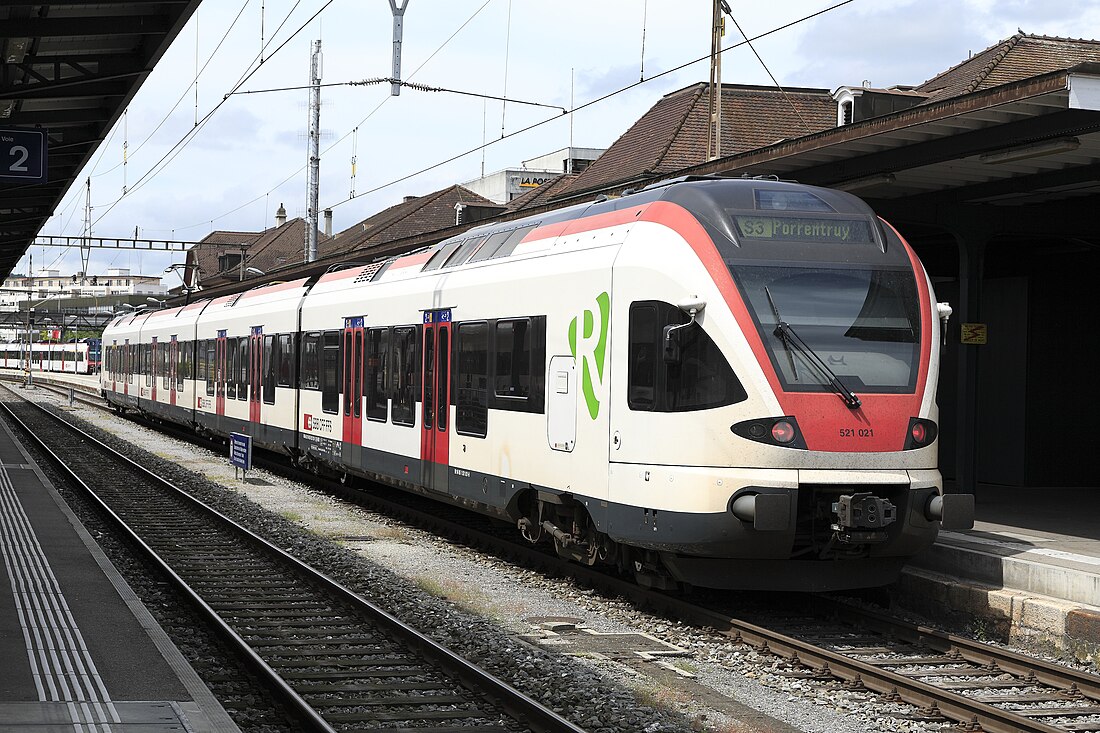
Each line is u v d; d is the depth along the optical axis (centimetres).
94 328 8312
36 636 802
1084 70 917
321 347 1877
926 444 957
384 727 676
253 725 683
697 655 879
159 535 1432
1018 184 1302
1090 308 1712
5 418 3956
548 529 1157
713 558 962
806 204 1008
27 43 1292
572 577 1165
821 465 920
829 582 972
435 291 1411
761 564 962
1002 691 791
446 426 1363
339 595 1045
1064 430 1700
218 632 887
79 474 2156
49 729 589
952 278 1784
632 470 984
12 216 2461
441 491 1376
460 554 1323
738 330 927
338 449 1772
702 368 935
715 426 923
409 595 1067
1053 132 1038
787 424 916
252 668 779
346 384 1741
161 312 3528
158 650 767
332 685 762
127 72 1387
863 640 930
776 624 985
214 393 2638
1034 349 1688
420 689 756
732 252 955
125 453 2642
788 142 1245
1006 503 1480
